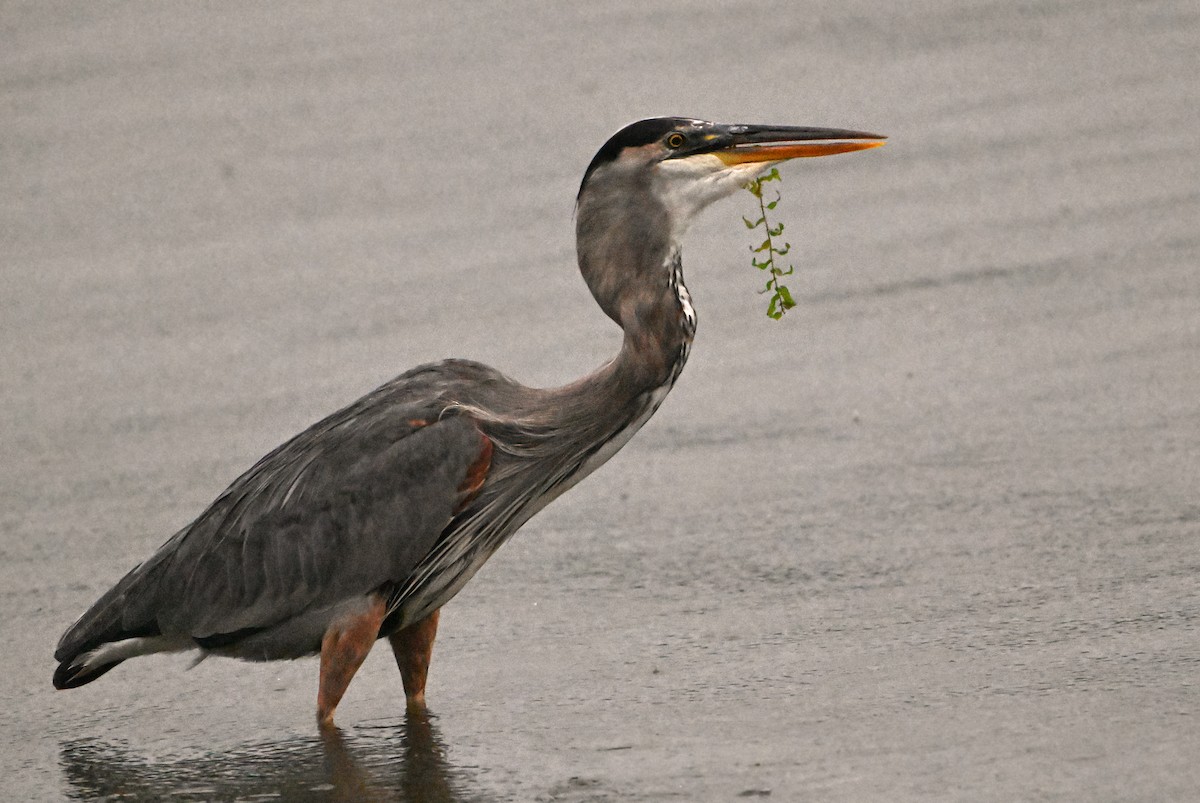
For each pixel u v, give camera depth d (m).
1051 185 19.09
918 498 12.46
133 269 19.09
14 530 13.23
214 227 20.06
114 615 10.20
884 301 16.67
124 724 10.20
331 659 9.88
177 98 24.16
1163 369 14.39
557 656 10.57
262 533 10.03
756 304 16.98
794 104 21.41
